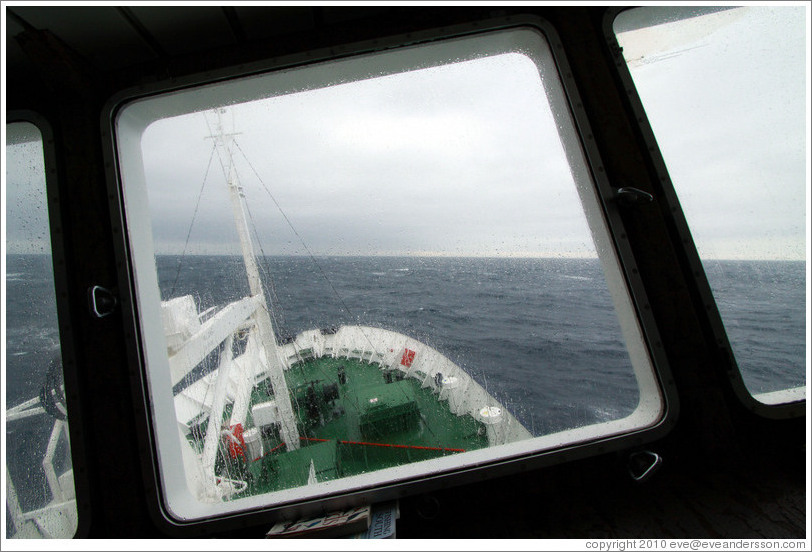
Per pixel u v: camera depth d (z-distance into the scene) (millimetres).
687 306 779
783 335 787
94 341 766
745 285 803
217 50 860
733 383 769
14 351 787
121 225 801
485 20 849
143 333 792
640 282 784
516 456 767
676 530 662
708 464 762
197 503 804
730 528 651
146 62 858
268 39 860
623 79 848
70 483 812
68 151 806
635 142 826
